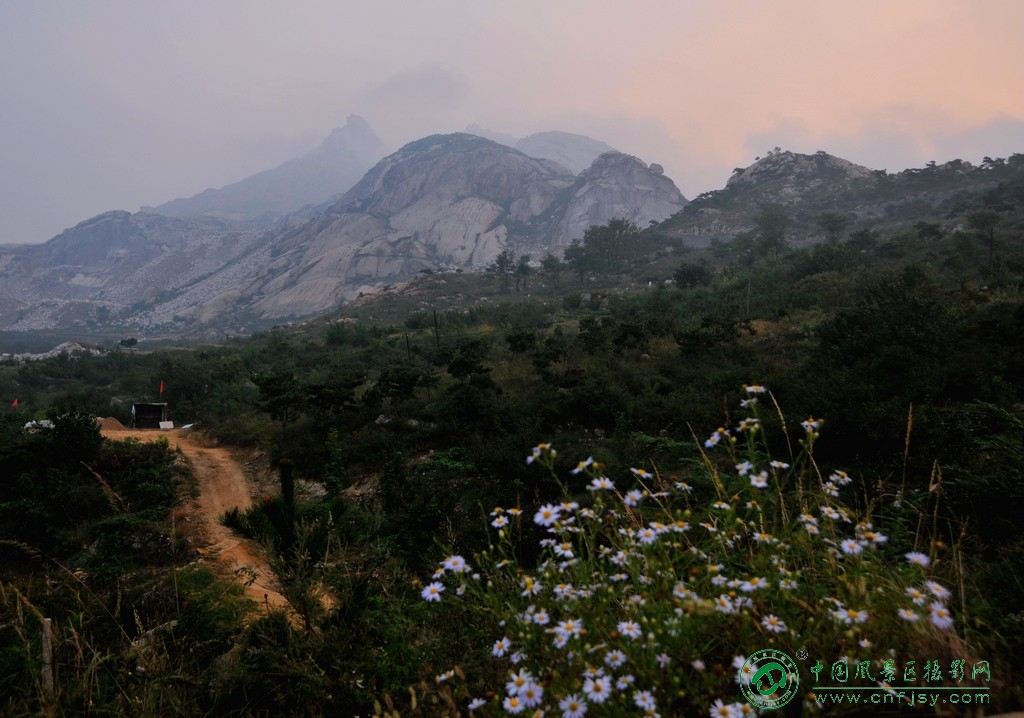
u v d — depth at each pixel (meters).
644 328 27.31
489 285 129.62
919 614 1.66
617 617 1.95
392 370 18.98
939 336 13.34
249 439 18.88
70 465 13.69
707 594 1.90
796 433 9.12
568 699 1.52
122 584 3.99
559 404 14.92
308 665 2.71
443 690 2.04
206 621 4.04
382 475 12.38
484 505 9.90
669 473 8.96
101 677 2.65
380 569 4.07
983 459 6.22
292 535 6.27
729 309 39.16
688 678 1.63
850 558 1.97
